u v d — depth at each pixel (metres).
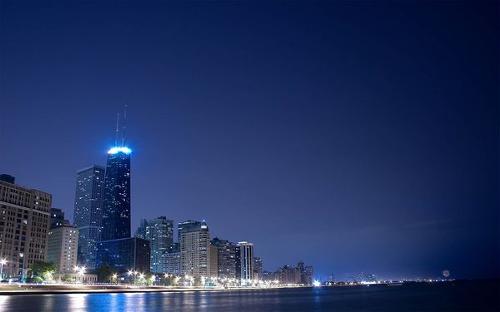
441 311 135.50
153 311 120.50
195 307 140.38
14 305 129.88
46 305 131.12
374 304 173.12
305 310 137.75
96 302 155.62
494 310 137.88
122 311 116.81
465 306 156.88
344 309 144.12
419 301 193.38
